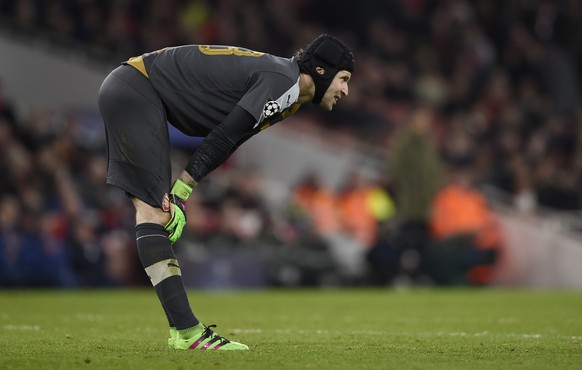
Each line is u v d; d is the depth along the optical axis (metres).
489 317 32.53
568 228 66.62
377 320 31.03
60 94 64.31
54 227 53.03
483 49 78.62
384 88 74.31
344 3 76.69
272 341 22.17
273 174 67.38
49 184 54.66
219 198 61.31
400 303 41.56
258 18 72.56
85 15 66.88
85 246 53.62
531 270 64.75
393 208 61.47
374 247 59.97
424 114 63.72
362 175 67.50
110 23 66.88
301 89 19.88
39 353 18.81
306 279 58.62
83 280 53.72
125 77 19.39
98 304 39.16
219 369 16.14
